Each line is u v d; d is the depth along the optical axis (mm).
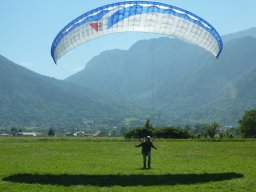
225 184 23172
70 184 23297
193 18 27953
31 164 32875
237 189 21719
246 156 41375
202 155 42375
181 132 95062
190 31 28438
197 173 27484
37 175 26344
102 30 27688
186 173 27453
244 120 115000
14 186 22531
